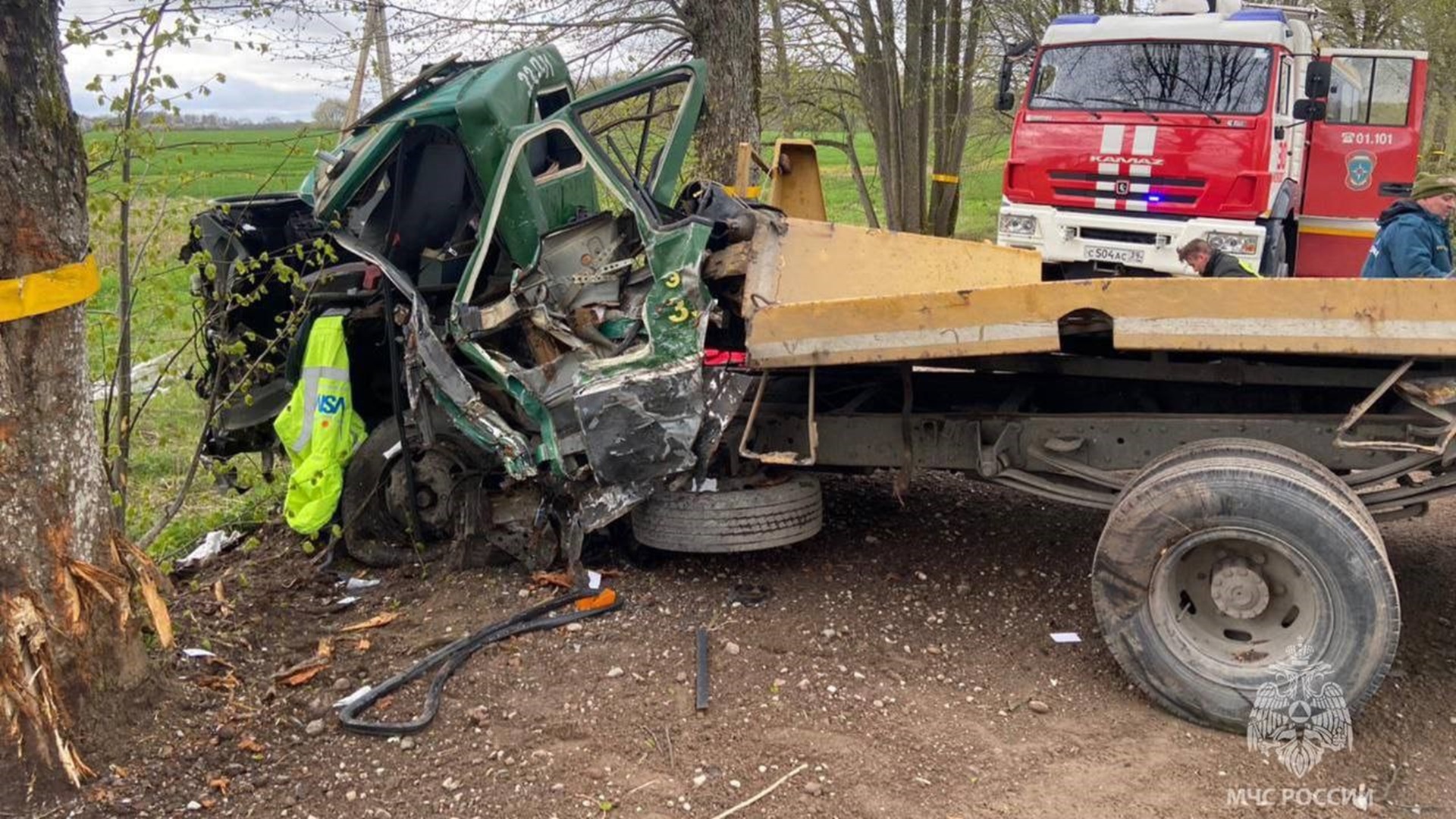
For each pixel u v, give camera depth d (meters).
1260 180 9.01
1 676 3.11
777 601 4.57
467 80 5.07
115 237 4.34
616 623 4.35
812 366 4.28
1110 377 4.54
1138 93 9.54
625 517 5.12
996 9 15.76
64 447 3.26
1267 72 9.02
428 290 5.15
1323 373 4.16
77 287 3.23
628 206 4.48
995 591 4.71
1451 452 3.88
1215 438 3.94
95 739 3.35
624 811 3.20
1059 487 4.42
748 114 9.42
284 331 5.09
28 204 3.08
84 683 3.34
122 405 4.53
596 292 4.65
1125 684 3.94
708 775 3.36
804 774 3.36
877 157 16.73
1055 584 4.78
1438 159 15.80
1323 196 10.76
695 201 5.21
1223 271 7.30
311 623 4.55
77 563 3.29
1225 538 3.63
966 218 20.55
